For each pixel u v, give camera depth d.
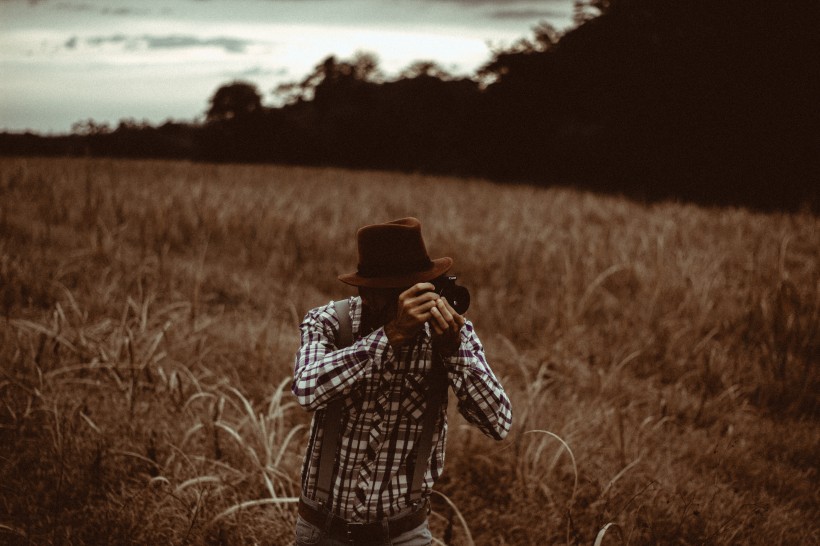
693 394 5.31
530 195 17.66
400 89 63.75
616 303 7.05
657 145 28.31
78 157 24.31
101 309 5.72
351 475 1.86
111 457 3.58
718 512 3.52
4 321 4.96
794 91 23.92
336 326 1.95
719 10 24.89
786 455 4.44
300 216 10.93
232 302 6.97
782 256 7.36
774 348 5.76
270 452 3.52
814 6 22.91
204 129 73.00
